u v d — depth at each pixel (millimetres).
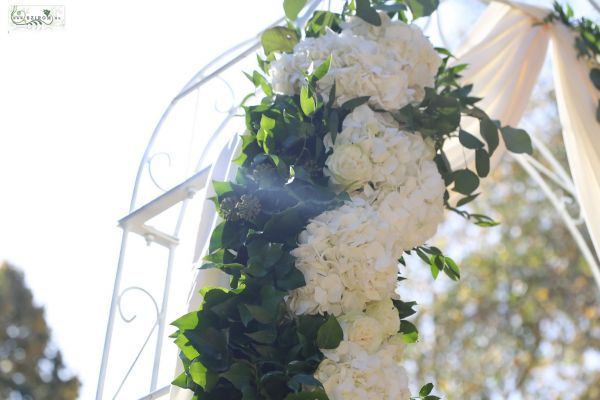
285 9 2594
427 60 2562
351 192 2270
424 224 2320
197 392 2172
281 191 2230
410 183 2281
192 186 3479
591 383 9023
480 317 9180
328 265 2135
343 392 2023
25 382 12820
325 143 2303
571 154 3801
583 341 9094
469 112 2674
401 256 2441
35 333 13047
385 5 2553
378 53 2428
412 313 2441
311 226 2156
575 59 3709
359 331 2115
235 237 2242
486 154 2645
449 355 9133
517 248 9258
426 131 2482
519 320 9164
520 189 9258
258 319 2078
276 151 2295
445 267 2629
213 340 2131
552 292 9180
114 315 3359
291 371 2047
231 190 2262
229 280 2350
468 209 9328
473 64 3672
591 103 3689
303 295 2131
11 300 13055
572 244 9180
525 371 9070
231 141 2805
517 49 3721
